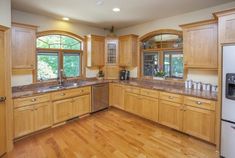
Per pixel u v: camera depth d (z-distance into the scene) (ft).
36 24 12.64
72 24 15.14
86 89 13.98
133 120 13.25
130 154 8.41
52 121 11.51
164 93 11.48
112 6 10.82
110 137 10.30
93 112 14.84
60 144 9.42
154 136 10.43
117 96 15.66
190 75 12.26
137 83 14.48
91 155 8.32
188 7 11.04
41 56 13.33
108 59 17.26
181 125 10.53
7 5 8.38
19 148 8.95
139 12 12.13
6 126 8.47
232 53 7.47
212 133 9.01
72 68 15.67
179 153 8.51
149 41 15.71
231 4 10.08
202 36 10.12
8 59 8.52
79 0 9.77
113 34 16.96
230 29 7.78
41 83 12.94
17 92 10.52
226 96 7.75
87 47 16.25
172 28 13.34
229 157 7.79
